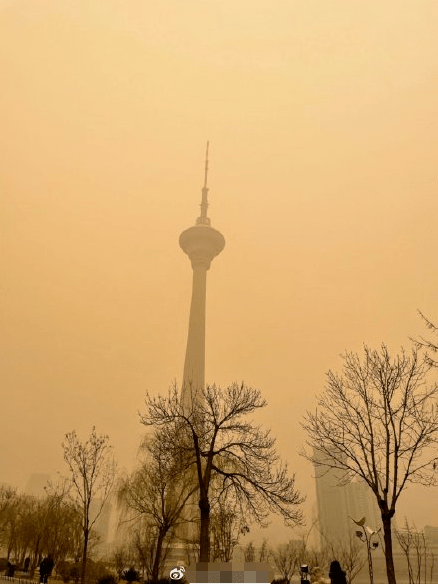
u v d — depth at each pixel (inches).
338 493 4109.3
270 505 1030.4
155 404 1143.0
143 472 1485.0
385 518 754.8
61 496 1891.0
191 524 1487.5
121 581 1496.1
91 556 1889.8
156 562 1208.2
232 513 1218.6
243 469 1085.1
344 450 855.1
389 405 836.0
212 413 1119.0
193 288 5615.2
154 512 1326.3
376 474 794.2
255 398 1160.8
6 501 2282.2
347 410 878.4
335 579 605.0
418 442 792.9
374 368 884.6
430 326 739.4
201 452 1082.7
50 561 1214.9
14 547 2219.5
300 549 1510.8
